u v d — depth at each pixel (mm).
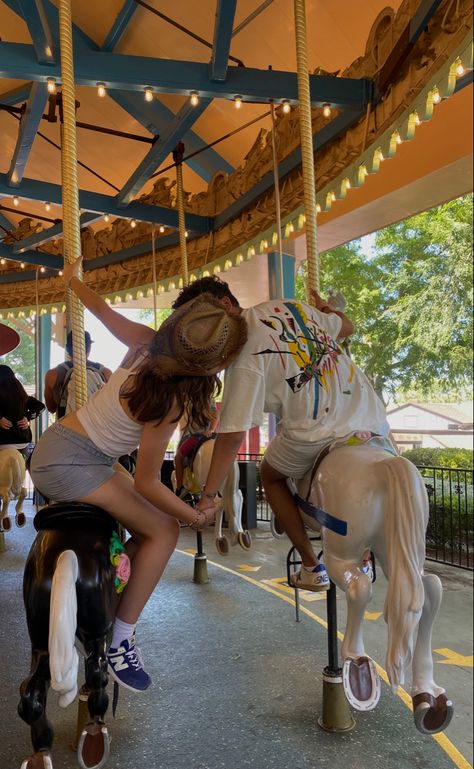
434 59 2920
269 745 2498
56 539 1834
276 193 4133
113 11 5484
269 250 7934
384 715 2779
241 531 5008
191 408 1770
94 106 6812
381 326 13031
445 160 5059
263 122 6281
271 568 5844
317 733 2600
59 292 7801
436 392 13070
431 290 12297
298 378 2109
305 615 4180
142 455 1801
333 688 2637
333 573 2000
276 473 2408
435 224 12438
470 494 7641
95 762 1755
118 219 7039
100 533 1896
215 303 1822
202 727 2646
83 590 1730
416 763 2385
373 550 1991
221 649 3545
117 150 7500
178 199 5020
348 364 2299
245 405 2043
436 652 3814
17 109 4398
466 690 3311
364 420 2209
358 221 6738
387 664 1685
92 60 3488
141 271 6949
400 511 1764
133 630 2029
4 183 5152
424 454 11055
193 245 6285
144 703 2867
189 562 5773
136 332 2045
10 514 8961
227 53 3406
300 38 2891
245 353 2068
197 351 1700
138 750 2455
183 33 5480
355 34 4996
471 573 5859
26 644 3660
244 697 2934
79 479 1898
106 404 1897
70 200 2650
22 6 3035
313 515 2123
